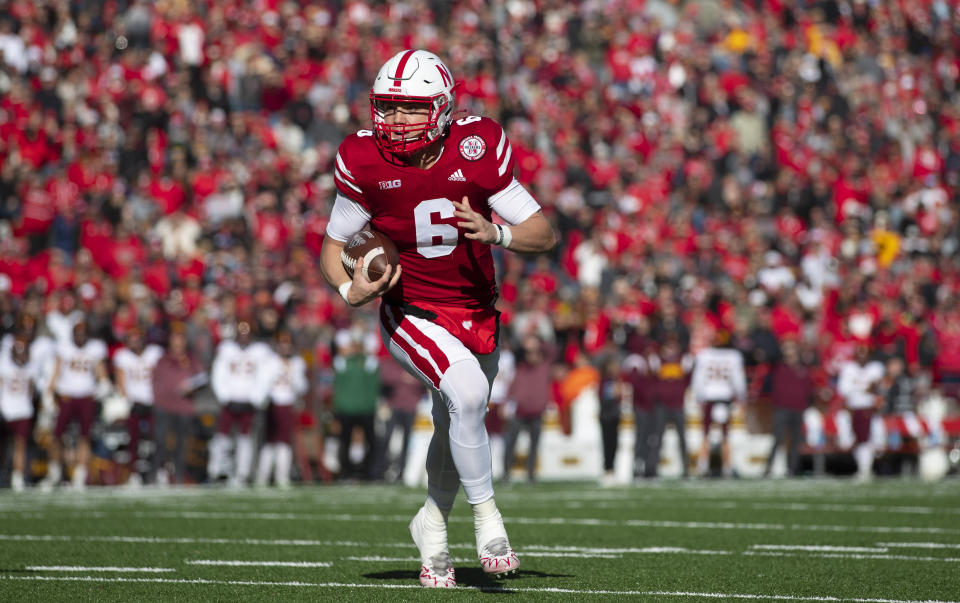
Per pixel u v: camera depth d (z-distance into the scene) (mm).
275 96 73750
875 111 97750
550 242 18234
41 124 64188
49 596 16938
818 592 17797
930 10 111062
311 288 61344
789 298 65688
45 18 71250
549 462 56094
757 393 58469
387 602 16469
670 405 53125
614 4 96688
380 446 53594
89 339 48688
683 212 75500
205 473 52188
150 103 68062
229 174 65250
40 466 50094
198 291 57750
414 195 17812
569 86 85625
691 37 97250
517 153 76562
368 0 85062
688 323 62500
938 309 66188
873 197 85500
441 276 18250
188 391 49094
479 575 19656
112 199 61594
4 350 47562
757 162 84938
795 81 95438
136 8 72375
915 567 20781
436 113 17578
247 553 22703
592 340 61719
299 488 47625
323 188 69688
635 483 50375
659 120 87938
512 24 91438
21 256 57719
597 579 19094
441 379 17750
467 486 17609
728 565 20969
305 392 52750
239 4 79562
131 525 28516
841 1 105875
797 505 35594
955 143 97625
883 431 58031
